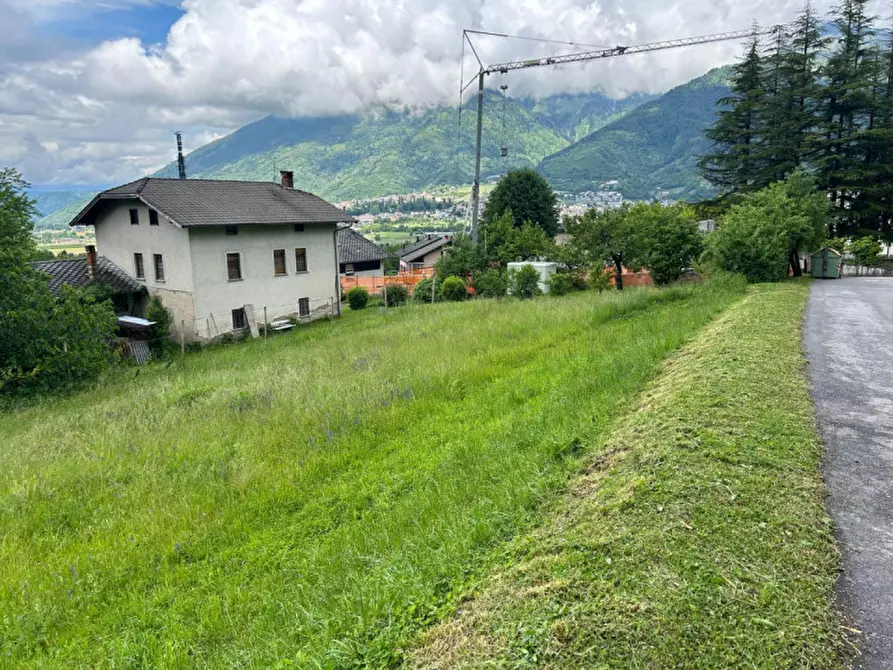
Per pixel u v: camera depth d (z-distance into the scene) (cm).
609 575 297
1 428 1200
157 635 422
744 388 567
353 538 493
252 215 2572
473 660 260
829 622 256
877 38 3284
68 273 2509
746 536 319
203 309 2422
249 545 536
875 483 385
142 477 720
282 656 326
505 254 3416
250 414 923
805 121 3206
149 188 2472
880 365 686
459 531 408
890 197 3022
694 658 239
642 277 2797
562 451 520
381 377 1024
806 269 2186
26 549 573
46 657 412
